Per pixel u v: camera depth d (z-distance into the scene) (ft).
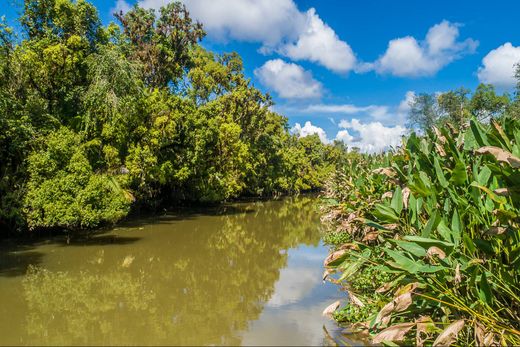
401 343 17.52
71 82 54.60
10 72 47.62
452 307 15.94
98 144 53.57
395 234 22.74
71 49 52.24
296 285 29.66
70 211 41.55
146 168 61.93
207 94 98.27
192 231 57.62
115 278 31.37
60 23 54.08
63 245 43.98
